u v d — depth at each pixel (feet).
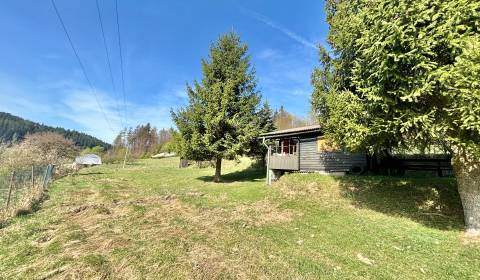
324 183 41.19
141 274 16.06
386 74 19.44
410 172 44.55
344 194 36.17
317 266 17.11
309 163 52.03
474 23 17.22
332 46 32.09
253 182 59.77
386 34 19.13
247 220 28.22
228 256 18.69
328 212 30.27
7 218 28.50
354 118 23.76
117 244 20.85
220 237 22.68
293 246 20.59
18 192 41.42
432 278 15.40
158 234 23.48
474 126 16.19
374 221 26.07
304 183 43.09
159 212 32.37
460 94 16.35
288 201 36.19
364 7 23.04
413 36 17.88
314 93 35.27
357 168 47.93
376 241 21.08
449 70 16.79
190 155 62.13
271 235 23.22
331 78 32.60
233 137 62.34
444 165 38.09
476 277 15.19
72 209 33.37
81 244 20.88
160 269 16.62
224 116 60.64
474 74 15.61
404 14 18.48
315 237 22.56
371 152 25.05
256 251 19.60
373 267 16.89
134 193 49.90
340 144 28.43
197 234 23.47
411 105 20.39
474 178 20.66
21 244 20.93
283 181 47.19
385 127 21.61
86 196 46.93
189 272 16.25
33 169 47.21
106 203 38.17
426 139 22.12
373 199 32.65
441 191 30.37
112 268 16.75
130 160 199.82
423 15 17.65
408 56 18.34
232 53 66.44
